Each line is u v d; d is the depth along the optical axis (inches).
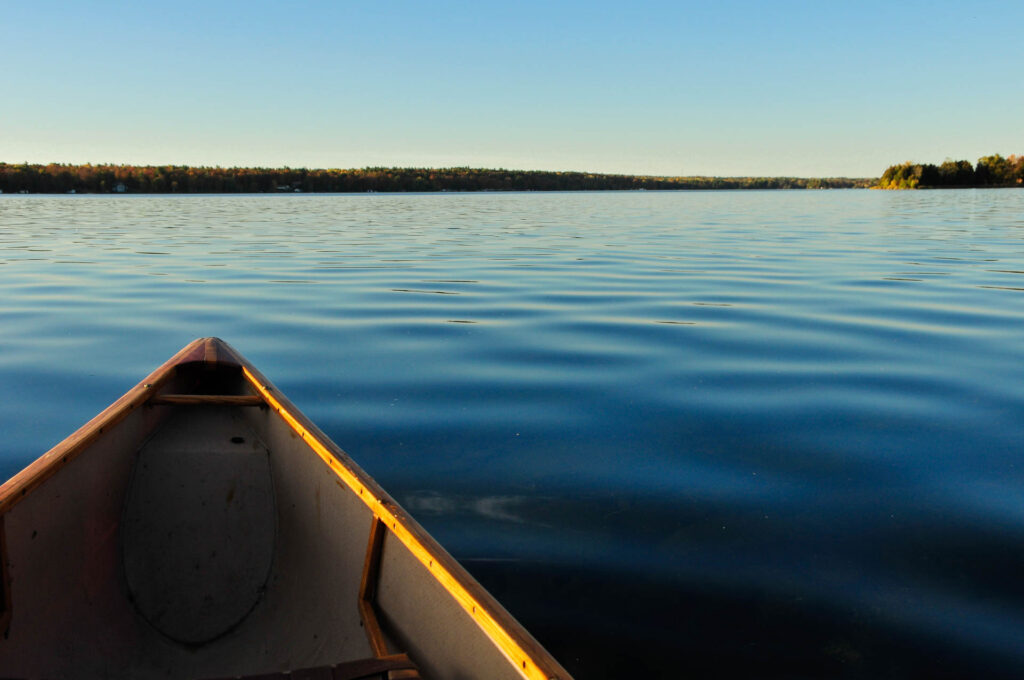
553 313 321.4
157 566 116.0
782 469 149.2
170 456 130.0
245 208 1673.2
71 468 105.0
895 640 96.3
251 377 149.3
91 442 111.0
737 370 223.8
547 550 119.2
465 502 136.2
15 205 1875.0
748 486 141.7
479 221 1089.4
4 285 407.5
